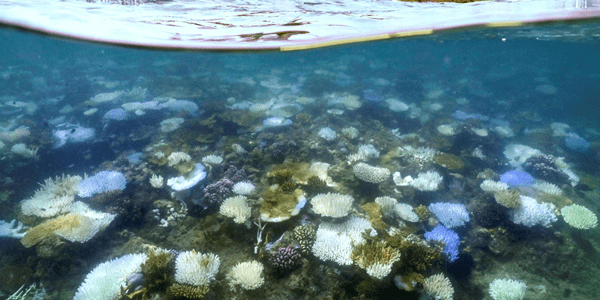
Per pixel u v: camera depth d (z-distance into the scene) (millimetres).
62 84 5191
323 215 1869
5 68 6824
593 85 6195
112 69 6078
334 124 3455
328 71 6352
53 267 1744
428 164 2656
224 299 1596
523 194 2430
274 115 3545
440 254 1828
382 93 5145
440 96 5105
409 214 2037
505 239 2098
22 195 2512
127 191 2262
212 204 2072
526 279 1956
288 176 2166
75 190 2207
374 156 2711
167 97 4074
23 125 3506
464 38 4781
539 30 3561
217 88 4812
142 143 3041
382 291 1617
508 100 5520
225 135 3172
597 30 3350
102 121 3441
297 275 1647
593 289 1935
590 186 2828
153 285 1595
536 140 3779
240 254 1814
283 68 7043
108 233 1938
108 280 1613
